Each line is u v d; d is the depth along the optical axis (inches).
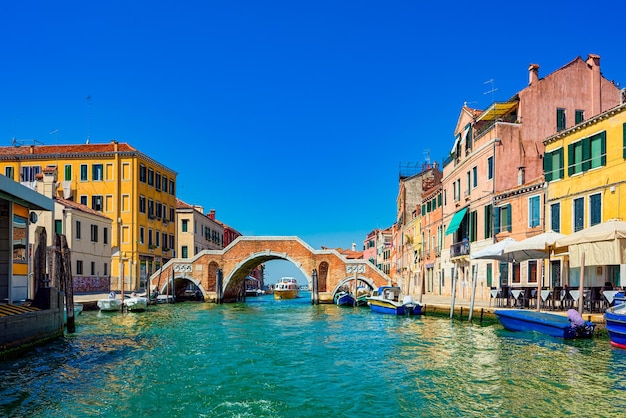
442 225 1583.4
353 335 817.5
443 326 902.4
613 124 837.8
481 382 476.1
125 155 1772.9
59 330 708.7
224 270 1747.0
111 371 527.8
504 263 1140.5
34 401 418.0
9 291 687.7
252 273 3944.4
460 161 1413.6
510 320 774.5
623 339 592.7
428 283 1758.1
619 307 620.7
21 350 591.5
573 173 929.5
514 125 1182.9
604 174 853.8
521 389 449.1
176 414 391.5
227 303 1807.3
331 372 528.4
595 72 1216.8
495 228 1165.7
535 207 1037.2
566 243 743.7
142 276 1818.4
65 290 797.2
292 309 1475.1
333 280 1708.9
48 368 535.5
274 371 534.3
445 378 493.4
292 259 1726.1
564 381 472.7
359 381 488.4
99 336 791.7
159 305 1593.3
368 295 1676.9
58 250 770.2
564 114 1200.8
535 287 925.2
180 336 805.9
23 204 730.2
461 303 1125.1
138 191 1795.0
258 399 430.0
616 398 420.5
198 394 444.5
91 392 446.6
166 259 2059.5
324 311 1396.4
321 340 761.0
